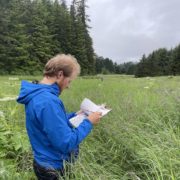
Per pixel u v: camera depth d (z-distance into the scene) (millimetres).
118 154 1645
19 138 1814
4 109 2359
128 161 1581
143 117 2055
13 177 1410
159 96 2600
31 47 19844
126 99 2484
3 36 18297
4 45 18328
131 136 1731
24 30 19906
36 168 1243
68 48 23547
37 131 1211
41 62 20500
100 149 1702
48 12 22891
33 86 1220
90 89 3928
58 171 1239
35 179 1487
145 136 1678
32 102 1192
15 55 18703
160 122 1898
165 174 1313
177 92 2469
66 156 1262
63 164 1241
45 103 1170
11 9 19688
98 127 1866
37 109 1173
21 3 21031
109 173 1422
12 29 18984
